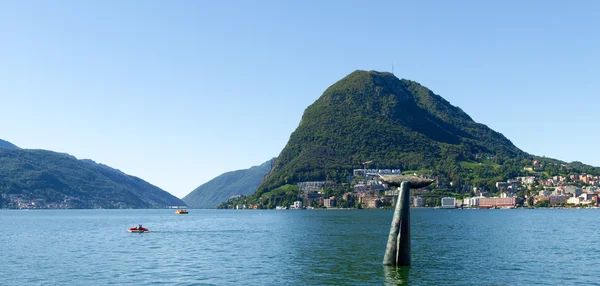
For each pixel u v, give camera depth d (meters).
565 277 64.06
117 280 63.22
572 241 111.81
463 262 75.81
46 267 74.38
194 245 107.12
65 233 152.62
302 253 89.00
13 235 144.62
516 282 60.81
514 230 153.00
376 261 76.81
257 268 71.75
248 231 156.50
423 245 101.75
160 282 61.69
